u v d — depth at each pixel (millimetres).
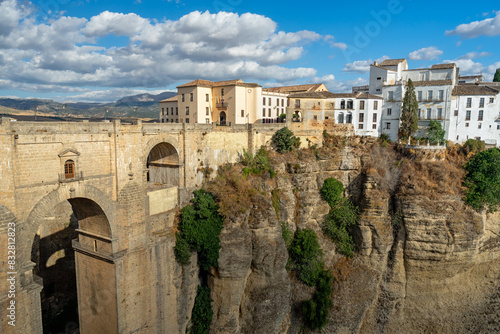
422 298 60500
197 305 46438
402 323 60719
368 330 59969
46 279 51281
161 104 84562
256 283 48750
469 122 74000
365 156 66125
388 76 77875
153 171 50969
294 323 53438
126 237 39625
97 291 41125
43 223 51031
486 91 73062
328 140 67938
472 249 58094
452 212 57781
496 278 62938
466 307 62031
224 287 46188
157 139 43625
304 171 61406
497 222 61250
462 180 62156
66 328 49062
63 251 53062
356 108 73938
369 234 60188
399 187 60938
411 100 69688
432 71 78375
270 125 61844
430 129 68750
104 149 37844
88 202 37812
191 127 47750
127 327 40000
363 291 58000
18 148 30703
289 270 55781
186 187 47812
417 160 62875
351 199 65438
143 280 41594
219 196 47750
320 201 62938
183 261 44531
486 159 61062
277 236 49375
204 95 73688
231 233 45531
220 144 53312
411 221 57969
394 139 74688
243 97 72500
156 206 44344
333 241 62281
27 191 31562
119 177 38906
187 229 44188
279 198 56156
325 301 53562
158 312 43562
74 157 34938
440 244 57031
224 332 46438
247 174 54875
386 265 60406
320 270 56344
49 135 32812
